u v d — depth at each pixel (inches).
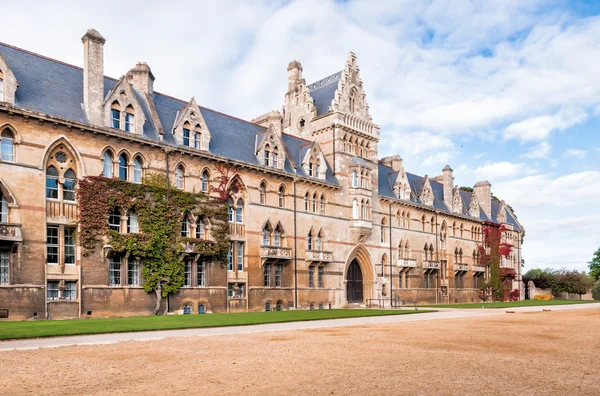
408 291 2694.4
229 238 1770.4
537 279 4313.5
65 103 1423.5
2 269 1228.5
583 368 608.1
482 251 3464.6
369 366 596.7
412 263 2701.8
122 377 527.5
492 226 3607.3
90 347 733.3
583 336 960.3
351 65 2502.5
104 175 1459.2
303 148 2301.9
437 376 543.5
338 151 2341.3
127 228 1498.5
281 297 1964.8
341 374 548.7
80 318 1326.3
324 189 2237.9
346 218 2338.8
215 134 1895.9
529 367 607.8
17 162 1269.7
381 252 2544.3
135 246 1466.5
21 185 1270.9
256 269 1873.8
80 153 1393.9
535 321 1331.2
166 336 878.4
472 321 1318.9
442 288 3014.3
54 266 1317.7
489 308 2166.6
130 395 456.4
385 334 959.0
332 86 2519.7
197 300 1649.9
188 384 498.9
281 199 2038.6
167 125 1710.1
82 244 1366.9
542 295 4052.7
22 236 1253.7
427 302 2832.2
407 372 563.2
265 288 1900.8
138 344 771.4
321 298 2159.2
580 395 469.7
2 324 1039.6
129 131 1539.1
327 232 2223.2
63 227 1349.7
